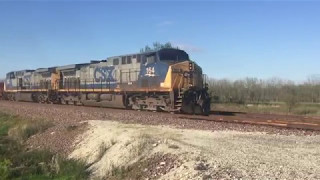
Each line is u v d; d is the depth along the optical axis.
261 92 62.69
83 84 40.19
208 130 17.95
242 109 41.22
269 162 11.23
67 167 16.06
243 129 18.12
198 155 12.41
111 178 13.49
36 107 38.16
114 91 34.41
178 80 27.75
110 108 34.03
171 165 12.02
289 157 11.82
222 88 59.75
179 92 27.27
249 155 12.24
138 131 17.84
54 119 27.33
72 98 42.78
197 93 28.17
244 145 13.97
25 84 56.56
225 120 21.69
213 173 10.48
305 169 10.35
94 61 39.75
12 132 27.38
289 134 16.41
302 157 11.76
